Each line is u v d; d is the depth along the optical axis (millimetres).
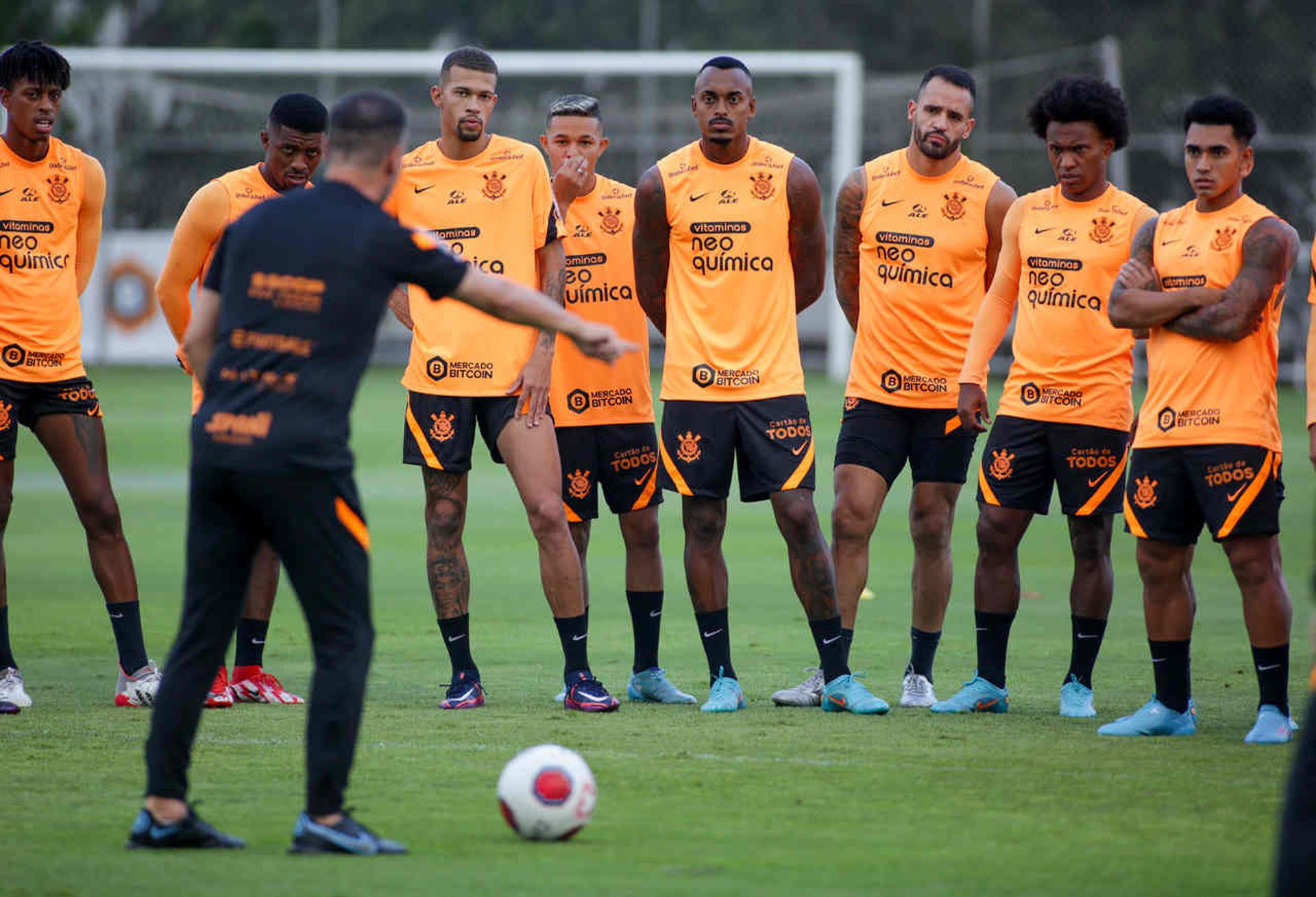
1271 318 24703
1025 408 27188
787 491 27000
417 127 139875
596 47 173125
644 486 29000
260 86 148250
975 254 28391
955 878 16688
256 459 17203
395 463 73375
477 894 15938
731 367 27281
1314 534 52125
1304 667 31203
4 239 27375
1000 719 26203
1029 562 47156
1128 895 16125
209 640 17828
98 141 139000
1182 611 24828
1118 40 153500
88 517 27453
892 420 28422
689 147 28312
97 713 26453
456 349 27531
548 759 18250
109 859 17234
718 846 17969
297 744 23922
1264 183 137500
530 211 28203
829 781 21203
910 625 36375
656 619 28547
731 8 174250
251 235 17672
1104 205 27047
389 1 178125
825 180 139000
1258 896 16125
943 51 173625
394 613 38000
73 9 187125
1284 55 142750
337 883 16266
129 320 139500
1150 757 22906
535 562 47031
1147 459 25047
